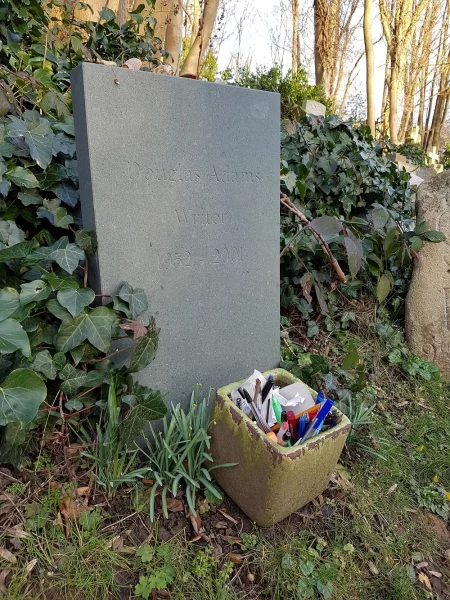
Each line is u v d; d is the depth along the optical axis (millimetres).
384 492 1908
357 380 2191
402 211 3945
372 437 2088
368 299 3215
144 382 1877
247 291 2160
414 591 1546
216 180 1980
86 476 1618
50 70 2633
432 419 2447
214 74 6785
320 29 10469
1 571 1291
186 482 1660
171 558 1439
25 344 1344
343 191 3367
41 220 2023
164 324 1902
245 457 1510
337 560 1561
